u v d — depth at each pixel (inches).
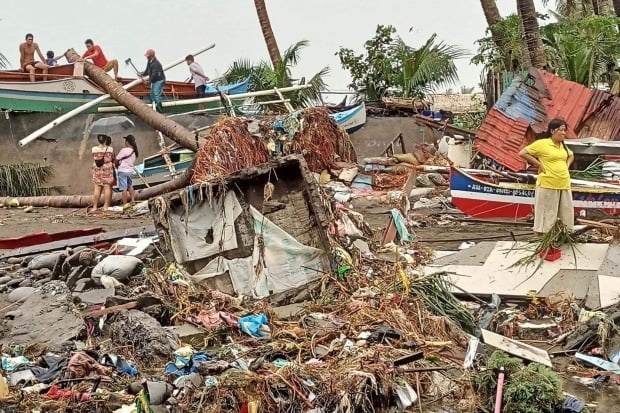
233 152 560.4
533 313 314.0
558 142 369.1
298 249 354.0
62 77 863.7
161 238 350.9
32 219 651.5
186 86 968.9
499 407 225.5
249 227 356.5
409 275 335.9
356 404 230.2
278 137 612.1
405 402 236.4
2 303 362.6
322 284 342.6
